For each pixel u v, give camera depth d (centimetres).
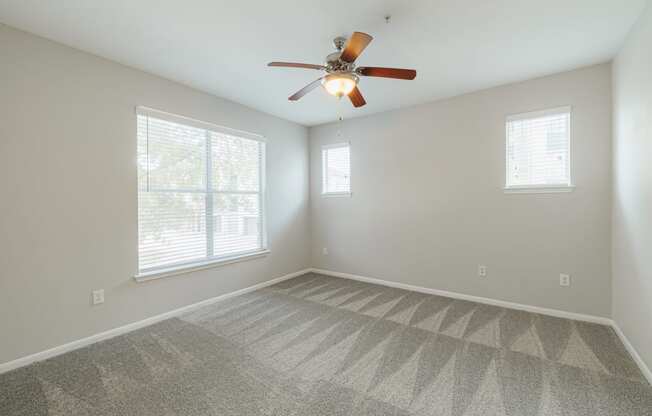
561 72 292
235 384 195
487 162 336
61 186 237
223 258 362
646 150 198
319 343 250
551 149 303
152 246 298
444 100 362
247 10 198
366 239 436
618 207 256
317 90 337
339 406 174
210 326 286
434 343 248
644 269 204
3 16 202
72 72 243
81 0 186
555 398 179
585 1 190
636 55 212
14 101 215
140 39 233
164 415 167
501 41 237
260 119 412
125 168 274
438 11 199
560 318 296
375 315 310
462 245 356
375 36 229
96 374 207
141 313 285
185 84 318
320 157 485
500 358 224
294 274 468
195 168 336
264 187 421
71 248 242
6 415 168
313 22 212
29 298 222
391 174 409
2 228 211
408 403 176
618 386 189
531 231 312
